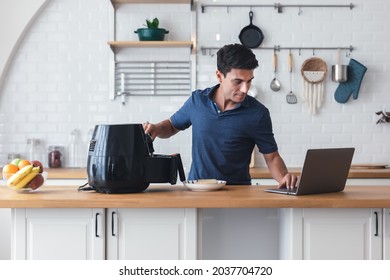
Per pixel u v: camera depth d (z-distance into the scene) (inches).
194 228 105.7
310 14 203.5
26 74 203.9
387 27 203.5
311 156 107.3
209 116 131.3
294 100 202.8
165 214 105.9
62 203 102.9
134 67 203.8
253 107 131.1
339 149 112.0
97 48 204.2
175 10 203.6
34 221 106.2
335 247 106.3
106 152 110.5
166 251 105.9
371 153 204.4
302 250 106.0
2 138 204.2
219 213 121.6
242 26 203.5
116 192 112.2
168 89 203.8
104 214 105.9
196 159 134.0
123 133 111.3
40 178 114.7
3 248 180.9
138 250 106.0
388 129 204.4
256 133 131.6
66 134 204.7
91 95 204.8
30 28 203.6
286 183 118.9
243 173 135.3
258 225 121.4
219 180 128.0
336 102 204.1
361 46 203.9
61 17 203.6
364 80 204.2
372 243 106.5
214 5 203.2
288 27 203.3
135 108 204.7
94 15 204.1
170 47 203.2
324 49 203.8
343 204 103.5
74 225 106.0
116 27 204.1
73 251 106.0
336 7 203.3
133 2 200.8
